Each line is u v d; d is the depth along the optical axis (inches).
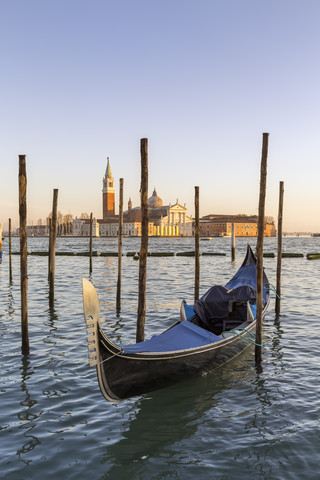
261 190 428.1
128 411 311.1
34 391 342.3
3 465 240.2
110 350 289.7
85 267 1572.3
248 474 232.4
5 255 2329.0
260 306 415.8
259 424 288.5
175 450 257.6
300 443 262.2
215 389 351.9
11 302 756.6
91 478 229.6
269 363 414.9
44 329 547.2
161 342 356.8
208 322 486.9
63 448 258.8
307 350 457.1
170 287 989.2
